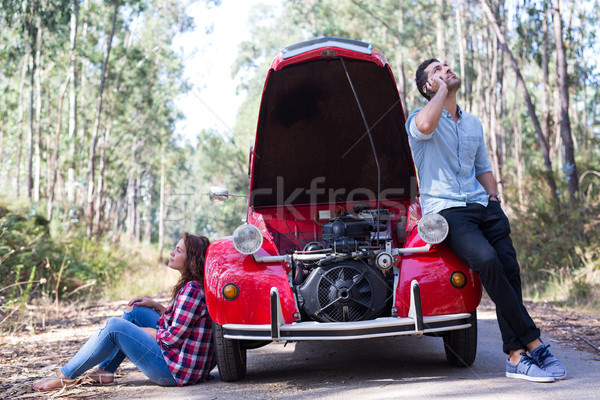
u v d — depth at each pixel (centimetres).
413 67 2833
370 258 411
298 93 485
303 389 391
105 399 383
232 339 412
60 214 1891
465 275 403
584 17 2680
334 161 536
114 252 1920
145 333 414
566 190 1357
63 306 960
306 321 412
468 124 425
